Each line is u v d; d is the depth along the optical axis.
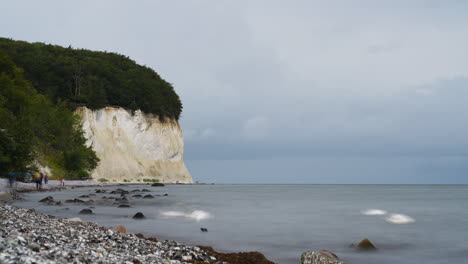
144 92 120.19
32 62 106.31
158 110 123.50
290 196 75.56
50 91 103.75
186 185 123.75
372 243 18.88
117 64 134.88
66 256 8.35
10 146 52.50
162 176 117.06
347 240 19.67
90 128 100.44
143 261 9.77
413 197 76.00
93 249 10.59
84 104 102.38
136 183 102.56
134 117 113.94
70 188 63.59
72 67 110.00
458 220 30.09
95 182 86.44
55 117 87.94
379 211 37.72
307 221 28.33
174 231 21.11
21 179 56.88
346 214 34.22
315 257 11.45
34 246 8.55
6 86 77.75
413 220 29.70
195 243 17.66
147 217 27.28
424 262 15.03
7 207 22.06
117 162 104.25
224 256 12.97
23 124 59.59
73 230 14.66
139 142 114.00
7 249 7.75
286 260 14.65
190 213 31.36
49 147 85.44
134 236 15.74
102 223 23.23
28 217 17.52
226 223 25.92
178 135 131.88
